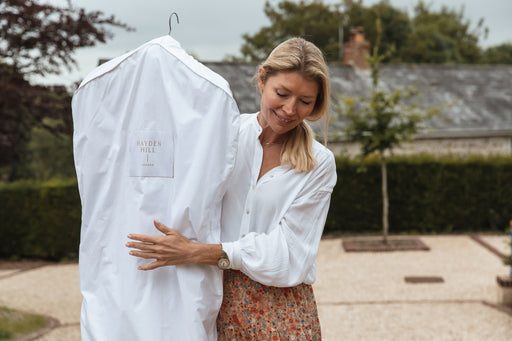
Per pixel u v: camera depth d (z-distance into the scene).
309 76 1.73
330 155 1.94
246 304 1.88
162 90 1.76
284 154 1.87
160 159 1.76
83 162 1.83
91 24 6.06
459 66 17.11
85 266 1.84
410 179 11.68
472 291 7.18
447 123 14.30
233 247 1.77
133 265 1.77
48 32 6.19
